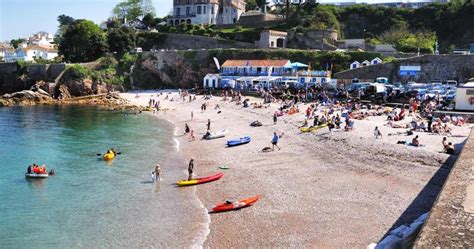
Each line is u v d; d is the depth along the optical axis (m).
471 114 52.22
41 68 116.94
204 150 50.06
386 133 45.84
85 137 60.03
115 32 128.88
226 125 65.12
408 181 31.89
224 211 30.20
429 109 56.47
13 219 29.69
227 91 96.94
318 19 130.75
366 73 86.81
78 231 27.52
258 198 32.22
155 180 38.38
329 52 99.19
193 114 79.38
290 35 119.56
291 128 56.06
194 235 26.48
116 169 42.72
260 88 91.44
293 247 23.97
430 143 40.12
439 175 32.12
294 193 32.59
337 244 23.77
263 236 25.72
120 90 118.88
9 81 119.44
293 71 95.12
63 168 43.38
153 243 25.52
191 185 36.72
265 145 49.16
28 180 39.22
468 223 12.12
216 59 107.62
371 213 27.30
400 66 83.12
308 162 40.50
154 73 121.25
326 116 57.06
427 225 12.09
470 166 18.98
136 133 63.19
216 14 150.00
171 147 52.81
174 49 132.00
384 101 67.19
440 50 113.44
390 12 132.62
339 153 41.62
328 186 33.25
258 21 141.00
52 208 31.81
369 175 34.59
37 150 51.75
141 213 30.47
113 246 25.22
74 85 111.81
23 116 80.81
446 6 125.19
